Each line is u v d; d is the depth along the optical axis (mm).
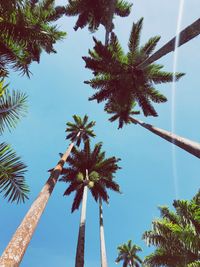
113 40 22359
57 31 9969
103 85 24547
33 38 9695
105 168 29719
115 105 25016
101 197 30141
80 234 19688
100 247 23234
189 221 15008
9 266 6316
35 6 11344
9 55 9484
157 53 11578
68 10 28703
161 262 15977
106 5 28422
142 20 22422
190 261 14898
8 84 7289
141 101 24531
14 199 7172
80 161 29797
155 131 15781
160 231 16266
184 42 8609
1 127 7543
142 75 23344
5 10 8984
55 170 14195
